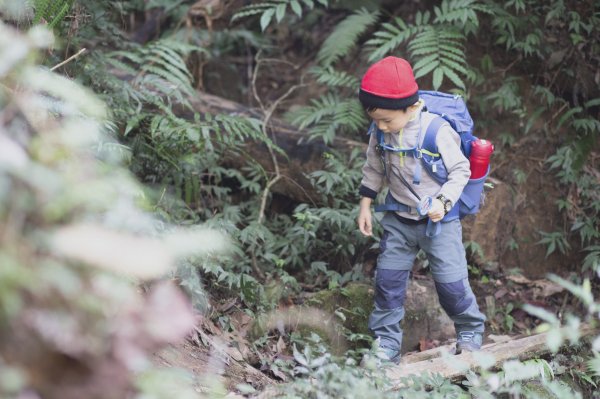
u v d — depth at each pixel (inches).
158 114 254.5
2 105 110.3
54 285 86.8
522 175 290.7
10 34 109.3
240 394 174.7
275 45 362.0
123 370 90.4
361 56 328.8
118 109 236.4
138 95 244.1
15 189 90.4
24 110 107.3
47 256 89.0
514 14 306.3
